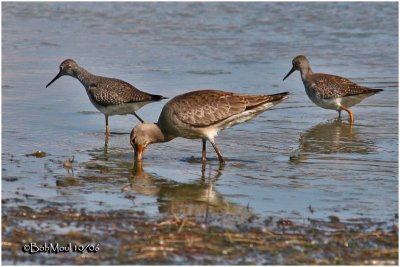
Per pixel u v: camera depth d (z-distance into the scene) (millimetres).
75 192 13000
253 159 15477
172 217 11617
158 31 28844
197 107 14938
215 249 10328
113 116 19188
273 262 9992
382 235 10898
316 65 24297
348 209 12219
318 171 14516
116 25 29688
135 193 13062
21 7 32250
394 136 17531
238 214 11922
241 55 25656
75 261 9992
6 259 10062
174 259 10039
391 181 13828
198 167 14867
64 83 22203
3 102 19875
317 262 9992
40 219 11352
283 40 27578
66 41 27203
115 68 23578
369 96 19953
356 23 29703
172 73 23141
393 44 27031
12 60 24500
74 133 17469
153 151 16047
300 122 18969
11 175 13883
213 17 30766
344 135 17609
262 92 21312
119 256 10094
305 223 11461
